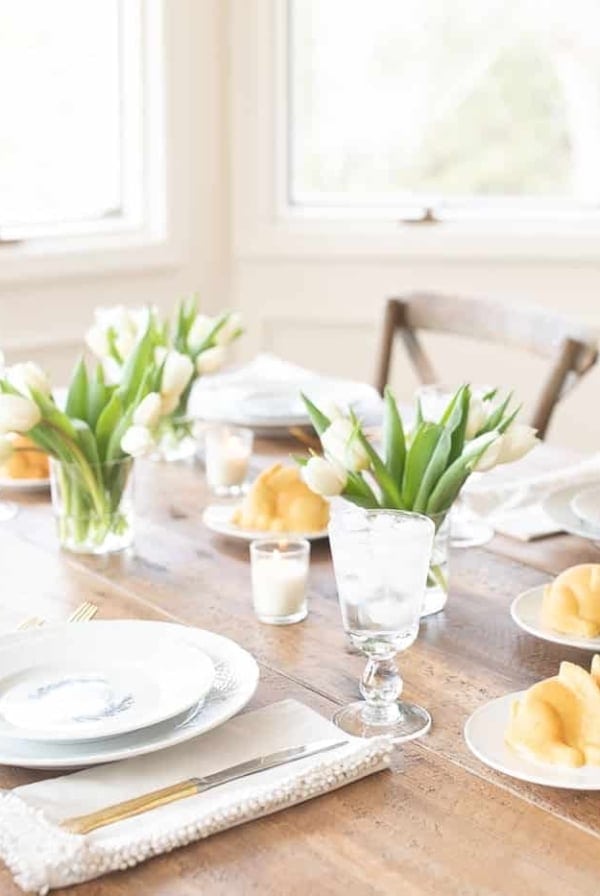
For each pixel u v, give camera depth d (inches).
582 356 91.7
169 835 39.6
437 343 139.3
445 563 58.6
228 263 143.1
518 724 44.6
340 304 141.5
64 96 132.6
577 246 135.7
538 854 39.4
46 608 59.6
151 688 48.4
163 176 136.3
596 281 136.9
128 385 67.5
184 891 37.9
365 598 47.4
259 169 139.6
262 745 45.5
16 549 68.1
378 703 48.4
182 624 57.7
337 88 141.1
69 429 64.3
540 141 139.6
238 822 40.9
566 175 139.9
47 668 50.1
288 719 47.3
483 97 139.7
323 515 68.1
